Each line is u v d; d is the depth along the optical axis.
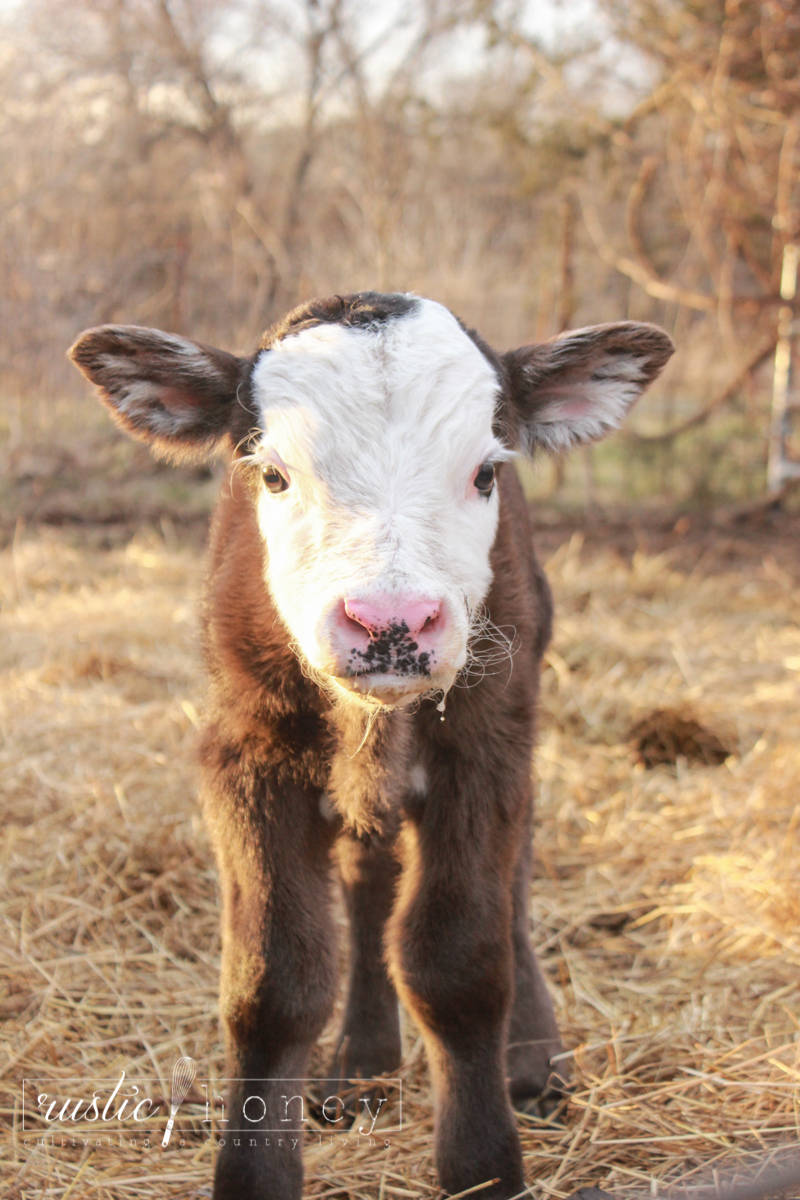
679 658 5.92
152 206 13.04
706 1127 2.67
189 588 7.36
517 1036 2.91
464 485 2.39
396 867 2.84
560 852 4.14
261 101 16.69
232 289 12.41
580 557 8.12
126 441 10.65
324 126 15.89
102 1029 3.11
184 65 15.92
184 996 3.23
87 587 7.35
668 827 4.25
